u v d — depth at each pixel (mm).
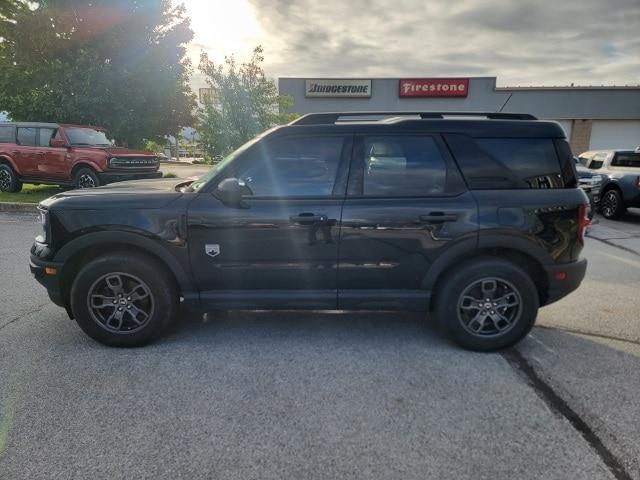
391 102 24016
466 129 3369
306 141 3375
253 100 12891
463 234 3289
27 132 11508
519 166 3361
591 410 2709
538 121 3426
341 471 2191
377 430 2504
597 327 3977
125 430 2488
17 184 11734
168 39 14586
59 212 3365
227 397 2824
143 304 3465
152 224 3311
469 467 2223
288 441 2408
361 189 3342
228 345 3555
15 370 3139
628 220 10297
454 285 3377
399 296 3416
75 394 2842
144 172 11469
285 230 3303
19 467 2199
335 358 3352
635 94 23297
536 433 2486
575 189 3406
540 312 4340
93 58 13469
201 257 3361
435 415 2646
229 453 2314
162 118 15461
